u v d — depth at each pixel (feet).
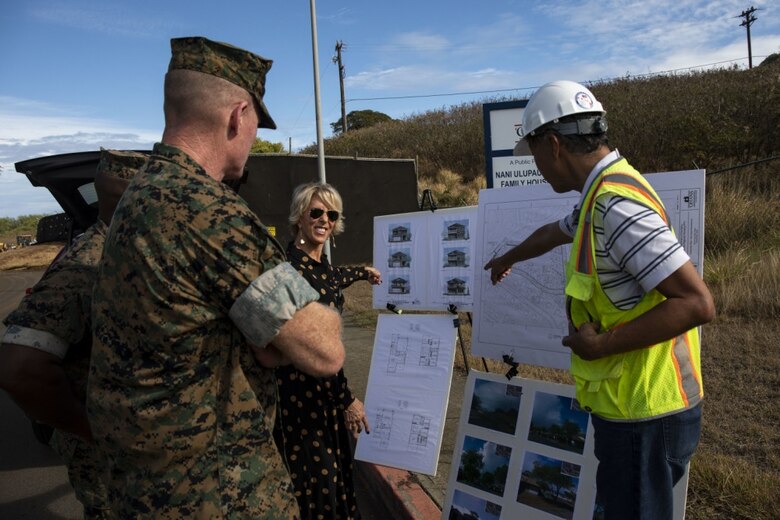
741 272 20.10
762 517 8.17
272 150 111.65
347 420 8.86
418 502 10.43
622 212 5.13
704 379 13.41
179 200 4.37
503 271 8.45
